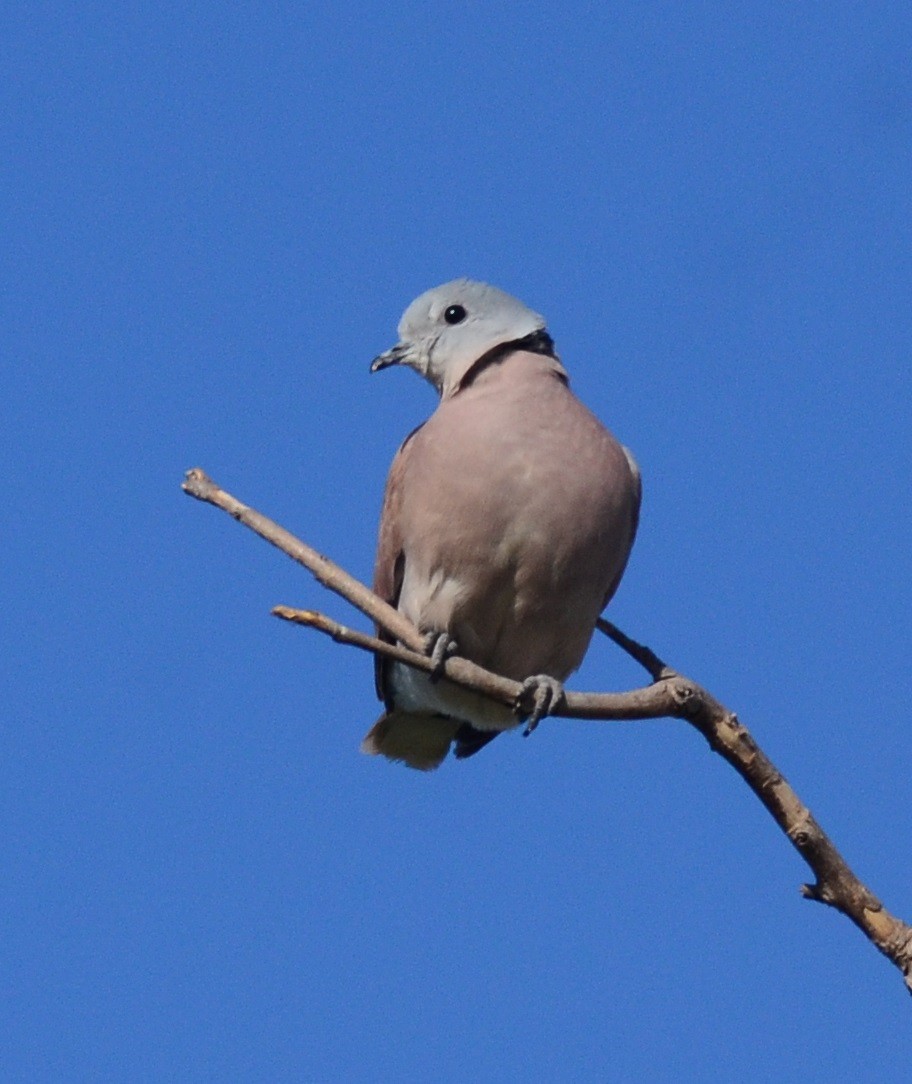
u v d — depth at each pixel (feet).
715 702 26.48
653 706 26.61
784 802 26.03
